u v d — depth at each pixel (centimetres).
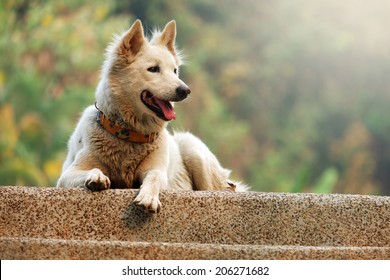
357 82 3659
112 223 545
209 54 3519
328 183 1966
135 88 634
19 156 2034
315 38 3653
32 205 541
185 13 3509
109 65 644
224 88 3478
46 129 2194
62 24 2381
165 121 639
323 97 3594
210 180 718
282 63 3622
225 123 3141
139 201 541
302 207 558
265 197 557
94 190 551
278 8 3753
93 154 632
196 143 722
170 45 681
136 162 636
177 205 550
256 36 3706
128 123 632
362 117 3584
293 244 554
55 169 2078
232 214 552
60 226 541
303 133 3456
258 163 3244
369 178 3422
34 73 2295
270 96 3556
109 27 2372
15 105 2212
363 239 559
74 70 2378
